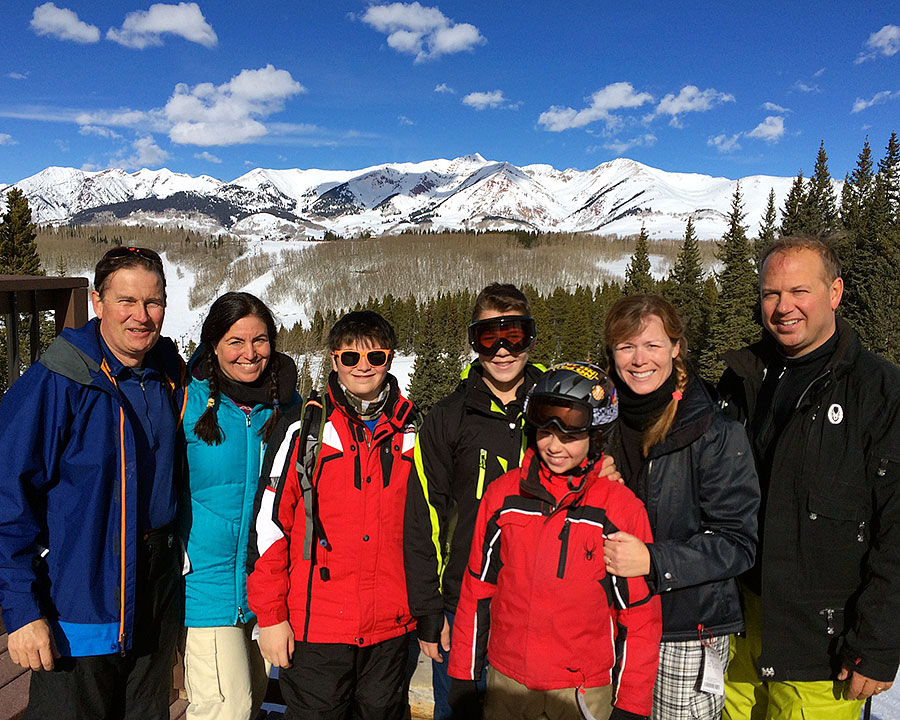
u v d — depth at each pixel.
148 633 2.35
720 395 2.87
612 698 2.24
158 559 2.36
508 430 2.51
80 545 2.15
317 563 2.42
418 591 2.47
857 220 33.56
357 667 2.50
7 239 29.69
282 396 2.63
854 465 2.26
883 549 2.16
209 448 2.50
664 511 2.30
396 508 2.51
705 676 2.27
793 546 2.35
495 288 2.58
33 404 2.09
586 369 2.18
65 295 3.68
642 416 2.34
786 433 2.40
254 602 2.38
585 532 2.17
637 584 2.14
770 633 2.38
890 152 34.94
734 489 2.24
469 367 2.68
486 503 2.33
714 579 2.17
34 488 2.12
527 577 2.20
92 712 2.21
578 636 2.16
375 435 2.46
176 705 3.12
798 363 2.46
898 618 2.12
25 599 2.03
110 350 2.30
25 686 2.81
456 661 2.33
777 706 2.49
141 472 2.30
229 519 2.54
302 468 2.41
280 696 3.35
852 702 2.37
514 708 2.22
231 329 2.46
